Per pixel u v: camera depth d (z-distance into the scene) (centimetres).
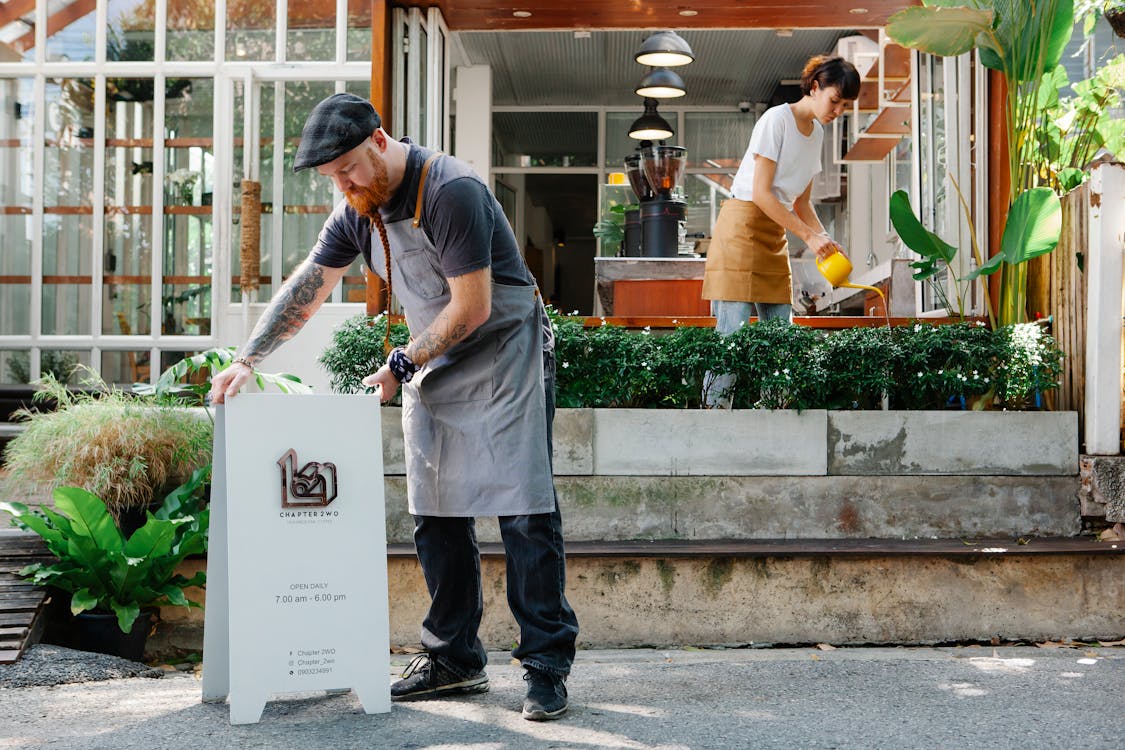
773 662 339
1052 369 432
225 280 611
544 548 266
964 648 378
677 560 388
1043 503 418
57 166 626
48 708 281
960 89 549
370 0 614
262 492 264
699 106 1180
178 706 278
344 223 281
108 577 369
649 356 423
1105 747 241
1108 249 422
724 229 457
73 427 397
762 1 587
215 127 613
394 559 386
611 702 283
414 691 283
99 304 616
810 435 416
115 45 625
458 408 270
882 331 434
